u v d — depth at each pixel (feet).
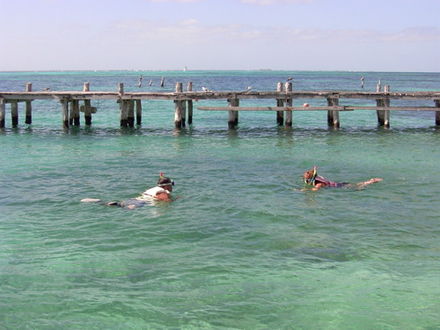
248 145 82.07
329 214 43.55
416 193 50.85
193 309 26.35
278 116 110.11
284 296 27.86
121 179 56.95
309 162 67.46
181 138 89.92
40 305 26.63
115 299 27.35
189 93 95.81
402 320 25.32
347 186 53.62
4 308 26.25
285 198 48.85
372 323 25.02
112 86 312.71
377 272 31.17
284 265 32.27
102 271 31.09
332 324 24.95
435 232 38.91
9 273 30.58
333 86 341.41
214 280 29.89
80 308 26.35
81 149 77.25
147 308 26.40
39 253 34.04
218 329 24.45
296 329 24.49
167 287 28.91
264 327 24.67
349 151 76.18
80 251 34.53
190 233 38.52
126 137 90.79
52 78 536.42
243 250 34.96
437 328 24.53
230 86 339.36
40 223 40.83
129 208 45.14
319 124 114.73
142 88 287.89
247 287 28.96
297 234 38.37
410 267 32.01
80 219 41.96
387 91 100.89
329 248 35.40
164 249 35.09
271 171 61.62
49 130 99.86
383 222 41.37
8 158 69.31
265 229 39.50
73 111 104.22
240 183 55.06
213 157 71.00
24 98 95.91
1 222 40.96
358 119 127.13
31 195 49.70
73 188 52.65
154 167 63.77
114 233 38.45
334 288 28.89
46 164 65.26
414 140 87.71
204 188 52.65
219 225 40.45
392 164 66.03
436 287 29.04
